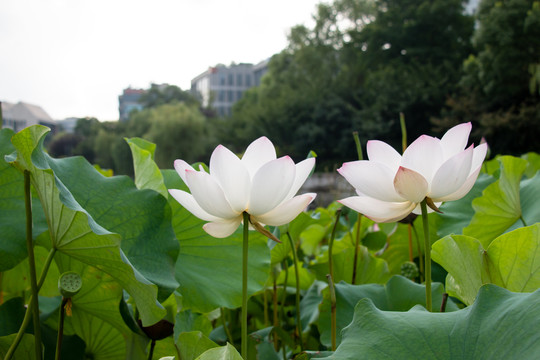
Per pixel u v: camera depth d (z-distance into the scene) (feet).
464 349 1.95
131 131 176.35
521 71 74.02
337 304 3.67
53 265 3.72
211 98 260.62
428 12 111.65
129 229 3.04
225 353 1.96
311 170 2.64
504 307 2.02
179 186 4.00
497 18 71.67
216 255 3.72
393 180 2.48
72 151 210.38
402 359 1.96
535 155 8.48
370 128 103.24
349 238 5.97
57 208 2.35
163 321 2.79
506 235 2.60
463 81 84.48
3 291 3.84
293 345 4.14
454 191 2.50
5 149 3.22
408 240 5.83
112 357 3.40
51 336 3.06
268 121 123.24
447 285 3.14
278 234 4.21
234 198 2.48
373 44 119.96
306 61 133.28
